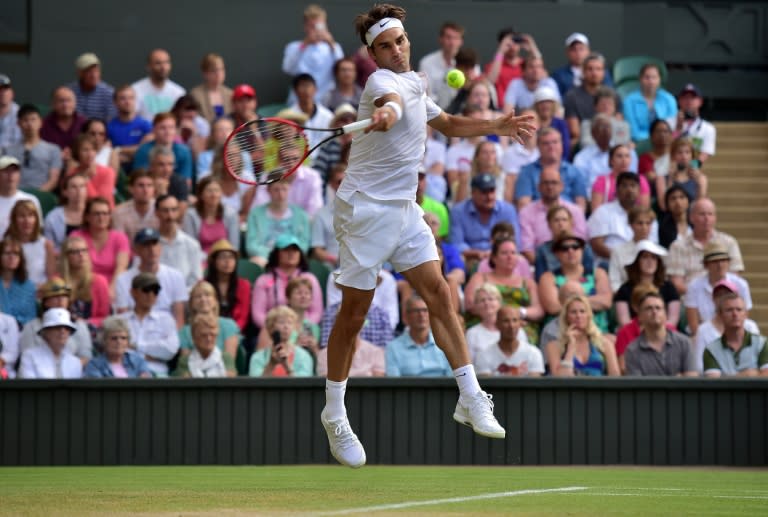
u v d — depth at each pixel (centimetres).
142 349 1991
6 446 1795
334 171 2444
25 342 1991
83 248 2109
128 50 3148
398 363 1944
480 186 2356
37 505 1008
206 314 1942
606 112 2773
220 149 2497
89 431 1802
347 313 1136
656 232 2402
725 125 3145
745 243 2769
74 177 2336
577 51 3017
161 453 1800
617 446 1794
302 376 1803
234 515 906
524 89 2898
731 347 1956
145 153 2577
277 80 3191
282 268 2159
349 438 1177
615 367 1956
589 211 2588
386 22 1091
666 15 3416
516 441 1795
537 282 2250
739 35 3462
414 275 1123
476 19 3231
